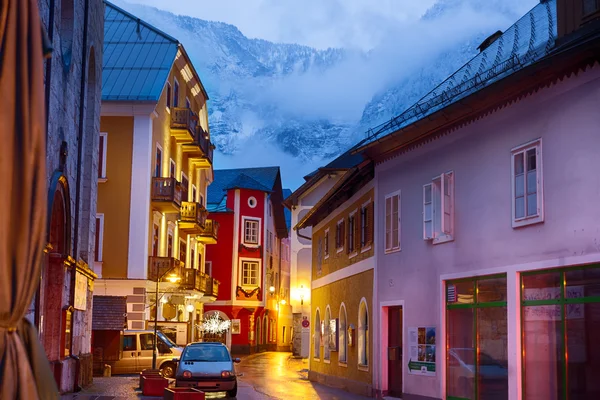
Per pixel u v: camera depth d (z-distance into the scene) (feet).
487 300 56.59
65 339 76.28
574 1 51.37
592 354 44.80
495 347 55.01
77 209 81.00
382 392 76.18
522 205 52.39
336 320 98.99
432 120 62.39
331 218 105.81
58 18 67.41
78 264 79.92
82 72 81.35
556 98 49.19
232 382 80.38
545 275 49.73
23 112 19.44
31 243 19.25
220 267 239.09
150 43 153.48
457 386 60.39
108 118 140.77
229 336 234.58
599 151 45.21
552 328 48.62
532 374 50.39
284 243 289.94
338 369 97.35
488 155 57.00
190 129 159.63
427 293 66.08
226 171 274.16
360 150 76.28
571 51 45.16
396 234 73.46
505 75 53.26
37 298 63.16
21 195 19.15
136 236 139.13
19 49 19.70
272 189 266.16
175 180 145.07
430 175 66.28
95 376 111.96
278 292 277.03
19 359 19.30
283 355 228.22
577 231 46.57
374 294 78.48
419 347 67.10
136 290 138.51
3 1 19.58
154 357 110.93
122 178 139.95
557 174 48.70
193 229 172.55
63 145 70.64
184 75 167.12
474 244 58.44
